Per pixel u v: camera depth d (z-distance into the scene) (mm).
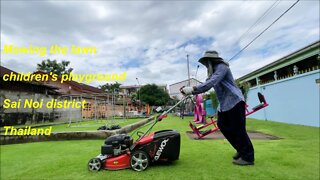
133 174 2184
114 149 2496
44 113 11797
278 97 10250
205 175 2074
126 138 2555
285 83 9609
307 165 2371
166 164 2486
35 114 11133
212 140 4258
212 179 1965
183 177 2037
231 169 2246
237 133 2393
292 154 2883
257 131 5953
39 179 2217
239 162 2402
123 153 2471
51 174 2354
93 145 4250
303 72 8953
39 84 11781
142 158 2336
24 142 5297
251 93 13492
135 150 2359
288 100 9375
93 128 7102
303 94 8312
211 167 2326
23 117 10328
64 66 32469
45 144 4719
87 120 13172
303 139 4293
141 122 9016
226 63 2428
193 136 4977
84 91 23938
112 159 2443
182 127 7418
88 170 2420
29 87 11242
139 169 2314
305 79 8203
